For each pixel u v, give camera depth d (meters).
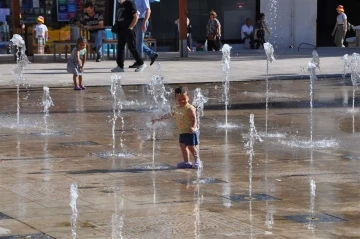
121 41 28.55
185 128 13.12
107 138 15.98
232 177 12.48
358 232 9.48
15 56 34.28
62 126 17.50
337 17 44.91
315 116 19.14
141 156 14.14
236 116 19.11
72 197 10.41
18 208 10.52
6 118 18.58
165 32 41.31
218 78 27.03
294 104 21.22
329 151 14.72
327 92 23.77
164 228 9.57
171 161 13.72
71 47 37.09
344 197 11.23
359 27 44.53
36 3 37.47
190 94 23.00
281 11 44.00
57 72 28.78
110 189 11.60
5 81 25.94
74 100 21.78
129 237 9.20
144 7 29.16
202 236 9.25
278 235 9.31
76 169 13.01
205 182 12.12
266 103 21.34
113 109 20.08
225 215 10.20
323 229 9.59
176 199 11.04
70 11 37.56
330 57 36.22
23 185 11.84
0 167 13.14
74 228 9.55
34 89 24.03
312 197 11.20
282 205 10.75
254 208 10.57
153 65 31.72
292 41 44.31
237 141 15.74
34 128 17.22
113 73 28.33
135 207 10.57
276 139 16.00
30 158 13.93
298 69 30.27
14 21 34.69
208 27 41.31
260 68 30.73
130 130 16.97
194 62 33.47
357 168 13.22
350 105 21.03
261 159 13.94
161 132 16.73
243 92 23.70
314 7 44.22
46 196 11.16
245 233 9.38
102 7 37.47
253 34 42.81
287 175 12.64
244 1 43.59
